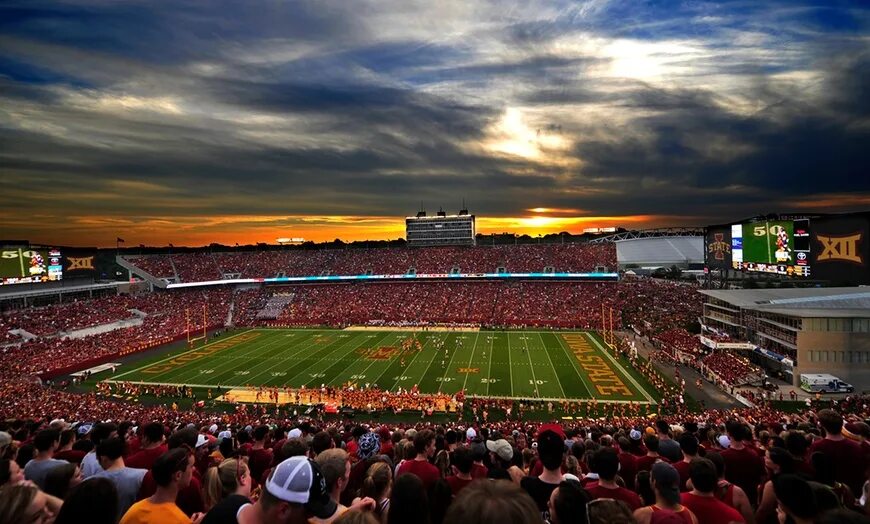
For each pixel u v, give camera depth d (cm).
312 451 1135
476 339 7419
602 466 715
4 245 7919
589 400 4534
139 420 3303
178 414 3741
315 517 463
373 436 1005
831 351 4666
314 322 9000
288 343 7362
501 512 279
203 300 10025
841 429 867
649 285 9888
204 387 5191
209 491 691
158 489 576
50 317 7681
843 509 399
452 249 12031
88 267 9388
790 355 4859
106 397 4903
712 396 4609
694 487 652
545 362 5956
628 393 4731
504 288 10131
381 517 655
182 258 11488
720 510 623
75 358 6131
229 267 11569
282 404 4581
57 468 703
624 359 6038
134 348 6831
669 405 4319
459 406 4362
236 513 484
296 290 10794
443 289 10294
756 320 5519
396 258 11844
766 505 720
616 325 8119
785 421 2322
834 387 4484
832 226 5044
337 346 7075
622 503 476
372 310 9412
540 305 9100
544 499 735
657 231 17512
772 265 5966
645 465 1079
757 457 924
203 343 7456
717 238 7294
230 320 9250
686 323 7350
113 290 10162
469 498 300
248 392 4991
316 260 11962
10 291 8219
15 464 683
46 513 482
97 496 450
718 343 5512
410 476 488
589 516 475
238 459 727
